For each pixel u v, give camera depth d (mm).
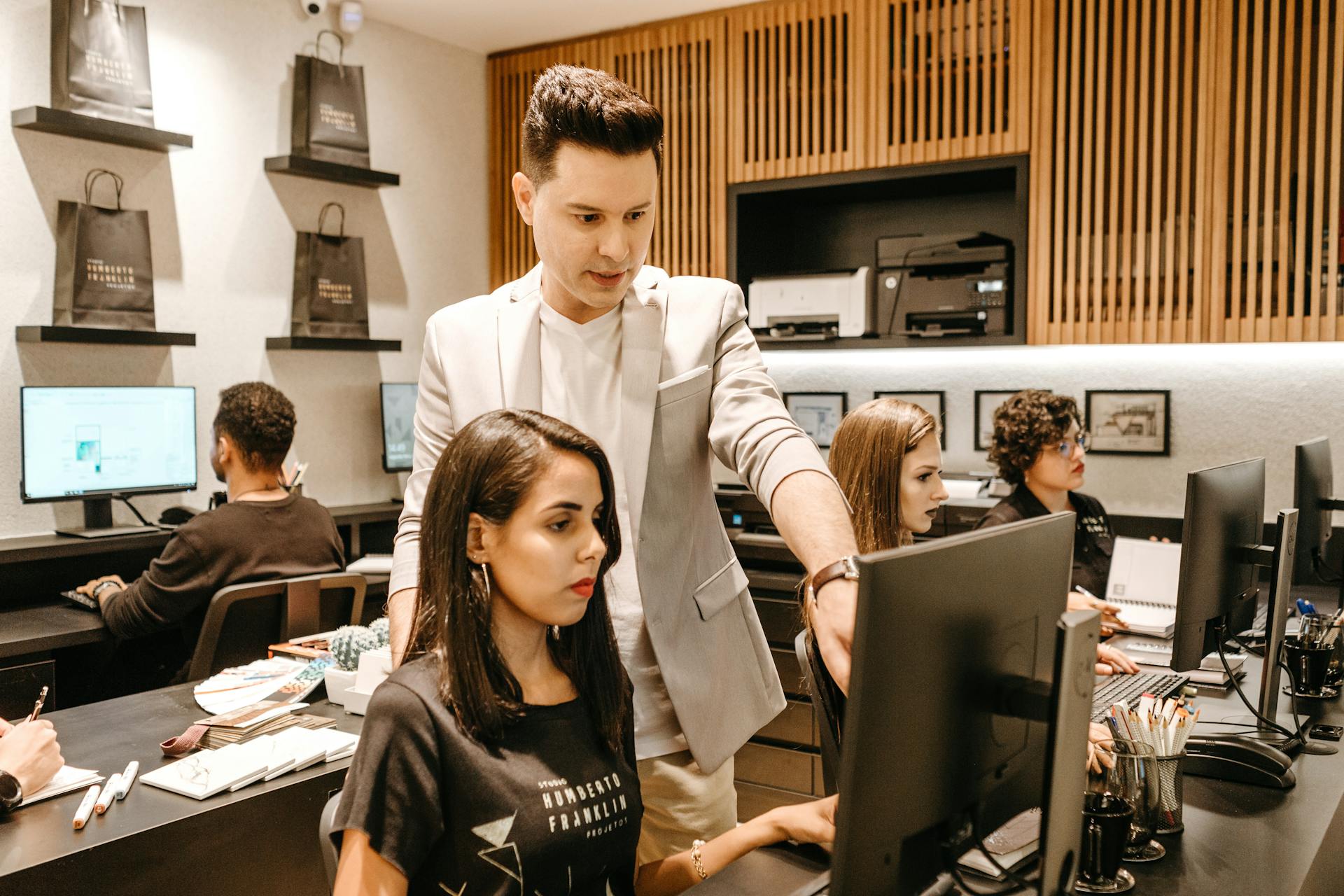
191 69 4109
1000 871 1116
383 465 4738
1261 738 1968
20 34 3578
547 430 1214
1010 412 3088
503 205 5465
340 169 4445
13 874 1478
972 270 4289
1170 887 1350
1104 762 1477
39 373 3666
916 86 4410
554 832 1198
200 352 4164
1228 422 4121
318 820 1896
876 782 925
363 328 4605
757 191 4754
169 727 2104
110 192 3857
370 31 4863
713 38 4836
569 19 4922
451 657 1192
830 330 4527
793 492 1242
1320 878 1507
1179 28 3922
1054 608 1179
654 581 1478
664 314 1508
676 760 1546
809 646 1469
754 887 1294
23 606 3471
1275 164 3820
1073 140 4074
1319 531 2795
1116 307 4109
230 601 2697
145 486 3768
